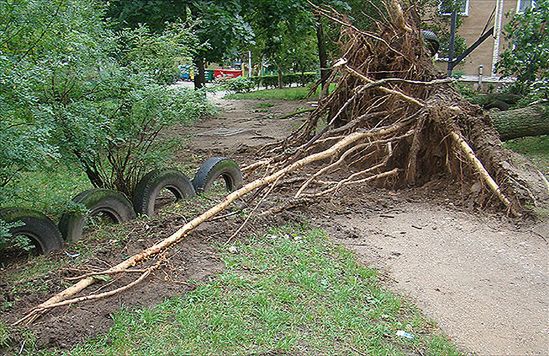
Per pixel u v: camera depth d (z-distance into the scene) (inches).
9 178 179.3
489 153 268.4
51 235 197.8
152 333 136.0
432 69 321.7
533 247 211.8
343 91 344.8
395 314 153.4
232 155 388.8
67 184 296.0
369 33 347.9
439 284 176.1
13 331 133.5
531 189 262.5
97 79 222.5
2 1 171.5
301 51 1021.8
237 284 163.0
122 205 229.5
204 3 423.8
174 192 260.1
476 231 228.7
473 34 842.2
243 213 226.8
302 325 142.4
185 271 172.4
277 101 873.5
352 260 190.2
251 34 442.6
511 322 152.8
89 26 230.8
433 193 281.9
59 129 198.1
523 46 455.8
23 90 169.9
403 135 289.4
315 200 250.2
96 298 149.6
